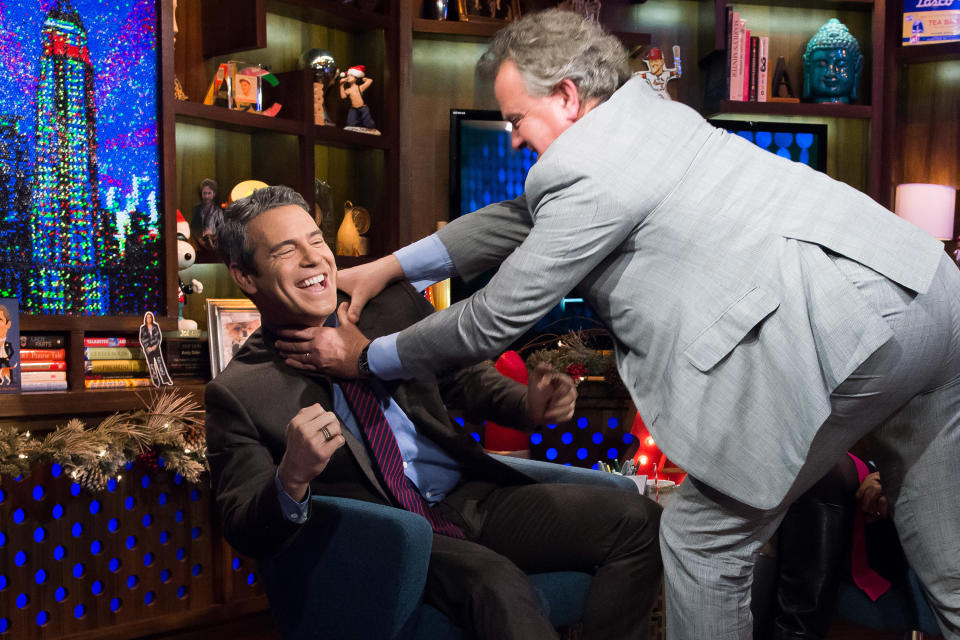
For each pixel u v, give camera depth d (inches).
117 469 98.5
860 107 164.4
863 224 60.9
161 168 118.5
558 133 66.1
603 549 70.5
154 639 107.8
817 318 59.4
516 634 60.1
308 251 71.4
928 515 67.8
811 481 65.6
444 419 77.0
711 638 65.4
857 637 114.0
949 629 68.9
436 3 153.3
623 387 128.1
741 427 60.8
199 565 110.4
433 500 75.8
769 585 84.8
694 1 167.9
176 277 118.7
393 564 63.0
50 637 98.1
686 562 65.7
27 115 108.2
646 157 61.9
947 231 163.5
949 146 173.3
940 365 63.4
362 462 70.2
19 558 95.9
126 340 115.0
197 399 112.5
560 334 151.9
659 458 109.5
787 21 170.7
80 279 112.2
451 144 154.2
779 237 60.4
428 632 64.8
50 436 96.0
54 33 110.0
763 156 64.3
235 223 72.3
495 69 67.1
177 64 135.9
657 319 63.2
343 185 153.4
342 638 66.4
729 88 161.2
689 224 61.6
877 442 70.2
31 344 106.0
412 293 79.4
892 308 60.0
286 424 69.8
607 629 70.1
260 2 129.1
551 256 61.8
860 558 82.9
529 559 72.6
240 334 120.8
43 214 109.4
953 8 165.8
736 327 60.1
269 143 141.6
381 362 68.7
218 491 69.2
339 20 147.2
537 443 128.2
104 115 114.0
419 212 161.0
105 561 102.2
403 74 148.8
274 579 70.4
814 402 58.7
